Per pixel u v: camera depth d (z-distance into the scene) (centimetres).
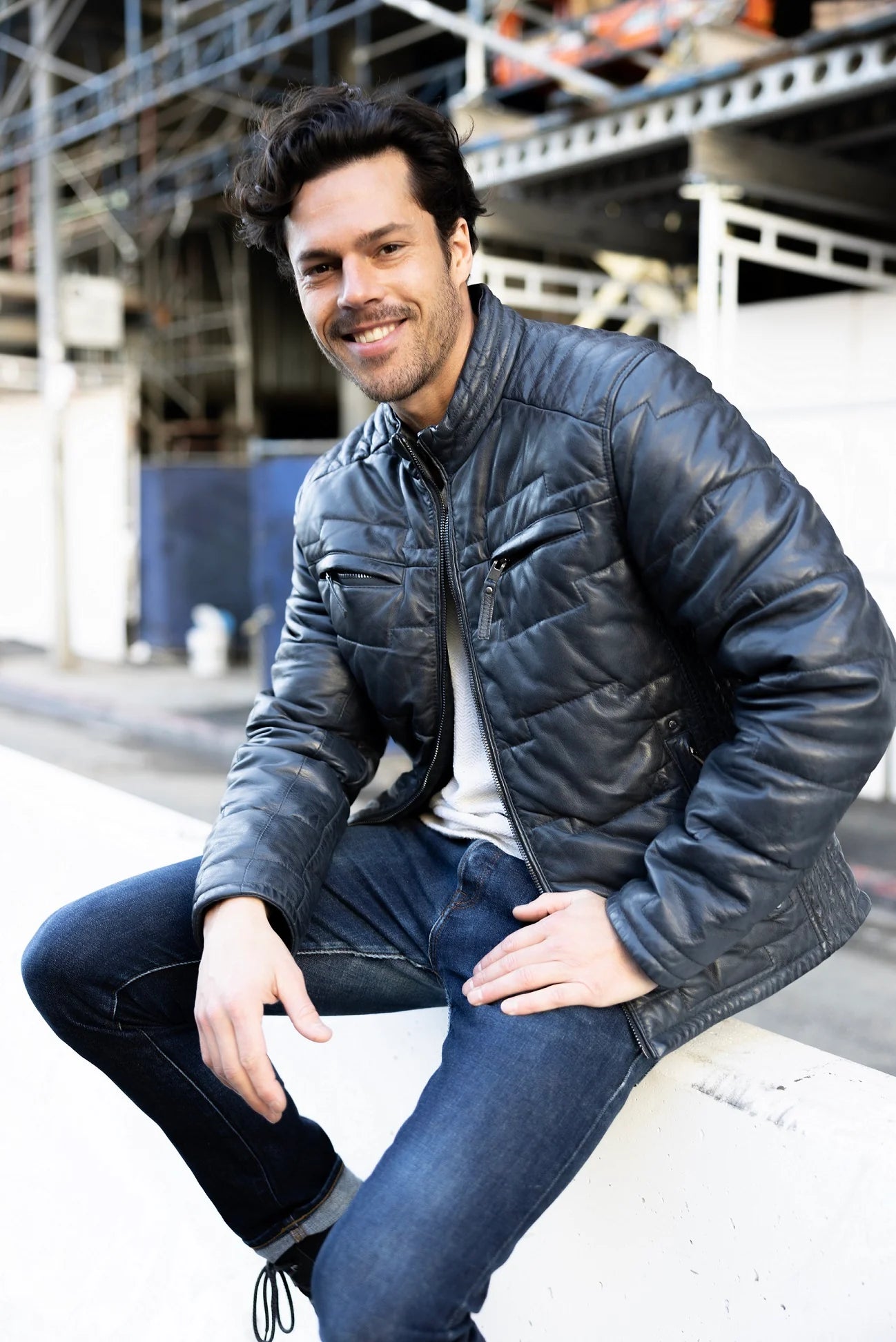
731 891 111
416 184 127
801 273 795
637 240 699
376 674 144
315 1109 169
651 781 127
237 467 1265
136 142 1211
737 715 116
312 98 128
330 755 151
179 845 186
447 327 131
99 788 218
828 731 108
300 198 128
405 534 139
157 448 1474
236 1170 141
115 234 1339
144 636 1325
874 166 606
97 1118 198
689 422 118
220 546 1282
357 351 130
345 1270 105
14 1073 216
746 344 723
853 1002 423
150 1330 190
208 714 977
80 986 136
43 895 210
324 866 142
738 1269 118
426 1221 105
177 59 941
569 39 627
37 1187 211
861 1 522
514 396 129
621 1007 118
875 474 666
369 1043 160
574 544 124
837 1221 110
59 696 1079
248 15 859
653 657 126
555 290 808
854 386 671
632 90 511
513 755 131
